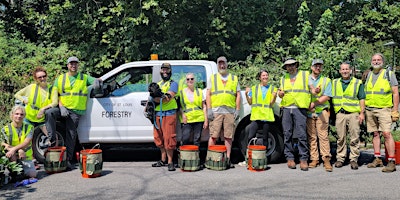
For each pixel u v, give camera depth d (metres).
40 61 10.75
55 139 6.94
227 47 11.17
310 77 6.76
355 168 6.79
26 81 10.07
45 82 7.00
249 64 10.16
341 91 6.82
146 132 7.25
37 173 6.71
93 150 6.44
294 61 6.70
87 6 11.20
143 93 7.29
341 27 11.95
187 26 11.38
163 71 6.68
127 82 7.38
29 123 6.91
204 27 11.21
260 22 11.98
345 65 6.77
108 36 11.13
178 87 7.18
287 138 6.83
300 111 6.73
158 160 7.86
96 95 7.24
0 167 5.77
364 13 13.29
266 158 6.75
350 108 6.75
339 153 6.98
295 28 12.16
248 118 7.29
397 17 13.18
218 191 5.48
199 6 11.26
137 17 10.45
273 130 7.22
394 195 5.22
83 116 7.29
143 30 11.10
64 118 7.05
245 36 11.45
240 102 7.02
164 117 6.65
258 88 6.89
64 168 6.74
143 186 5.79
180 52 11.08
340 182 5.91
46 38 12.38
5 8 14.02
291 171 6.67
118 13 10.57
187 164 6.65
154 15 10.81
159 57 11.18
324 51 9.75
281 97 6.70
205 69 7.37
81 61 11.22
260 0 11.71
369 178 6.14
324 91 6.79
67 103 6.87
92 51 11.39
